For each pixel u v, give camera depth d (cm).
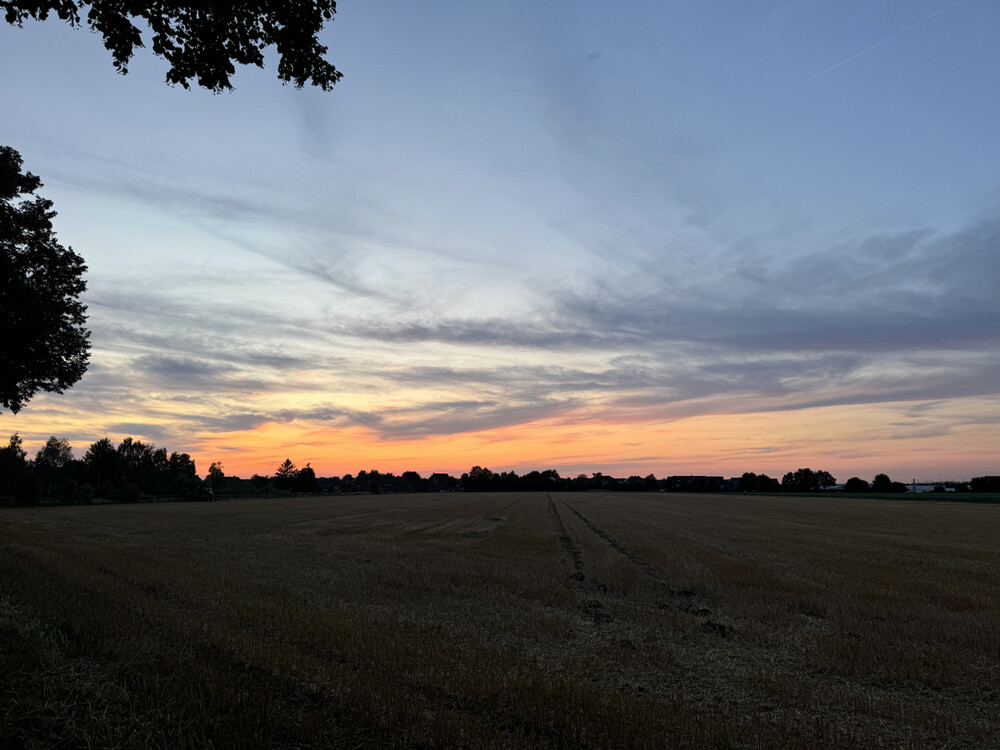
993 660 880
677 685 772
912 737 623
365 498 11344
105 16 710
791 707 699
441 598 1305
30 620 866
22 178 2289
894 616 1178
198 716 573
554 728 607
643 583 1551
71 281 2447
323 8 741
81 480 12144
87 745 516
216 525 3866
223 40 741
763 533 3147
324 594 1316
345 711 623
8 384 2342
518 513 5419
